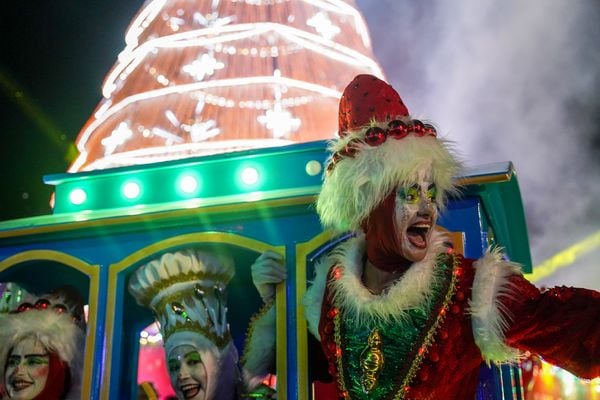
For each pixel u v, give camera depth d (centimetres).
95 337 218
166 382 275
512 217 236
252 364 212
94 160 273
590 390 389
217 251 224
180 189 228
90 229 227
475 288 147
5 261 232
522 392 219
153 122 264
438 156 154
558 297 141
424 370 146
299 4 285
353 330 154
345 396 151
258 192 216
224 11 282
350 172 154
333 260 171
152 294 222
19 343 228
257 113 256
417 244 151
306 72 266
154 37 288
